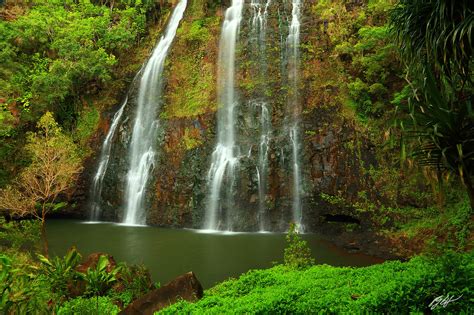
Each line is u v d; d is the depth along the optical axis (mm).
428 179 5996
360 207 15102
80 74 23094
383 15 17062
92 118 22906
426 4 6246
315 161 16844
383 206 14484
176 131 19297
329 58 18547
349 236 14305
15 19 24922
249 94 19109
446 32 5875
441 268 4852
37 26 23328
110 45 24359
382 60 15852
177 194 18297
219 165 18062
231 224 17062
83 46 24172
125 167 20391
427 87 5672
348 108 16938
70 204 20906
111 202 20234
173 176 18609
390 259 11398
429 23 5973
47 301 6781
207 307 5480
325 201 16188
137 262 11930
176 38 22344
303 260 8812
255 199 17125
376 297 4457
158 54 22938
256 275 7664
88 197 21109
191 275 6676
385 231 13531
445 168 5773
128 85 23453
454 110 5680
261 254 12547
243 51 20172
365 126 16109
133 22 25797
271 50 19828
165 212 18406
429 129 5453
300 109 18109
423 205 13383
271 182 17203
